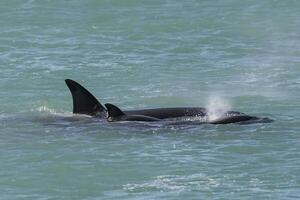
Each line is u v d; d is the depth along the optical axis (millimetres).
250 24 127188
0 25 126688
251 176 63938
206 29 124000
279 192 60594
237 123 78688
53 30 123562
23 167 66750
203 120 79688
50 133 76625
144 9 135750
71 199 60094
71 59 108000
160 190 61500
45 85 96438
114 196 60500
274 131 76125
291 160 67500
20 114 84500
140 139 74500
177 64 105438
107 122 80188
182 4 139125
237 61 106938
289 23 128000
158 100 90438
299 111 84000
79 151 70875
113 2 139375
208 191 61094
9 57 109000
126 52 111500
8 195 60812
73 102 83312
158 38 119062
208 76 99875
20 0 140750
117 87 95562
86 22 128000
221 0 141750
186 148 71438
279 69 102875
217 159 68188
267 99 89312
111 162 67812
